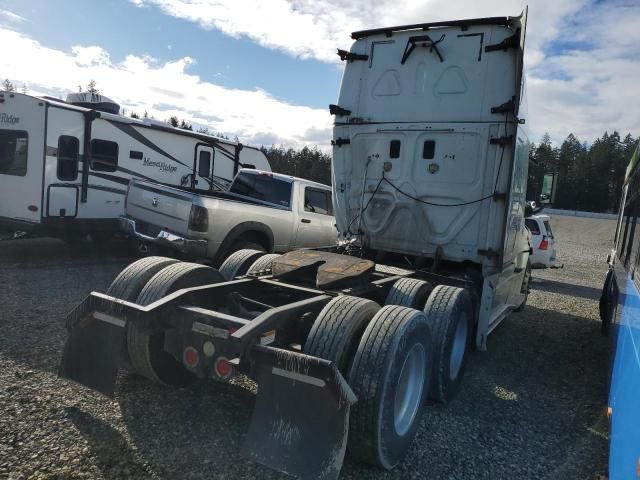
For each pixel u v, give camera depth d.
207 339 3.29
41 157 9.29
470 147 5.49
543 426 4.20
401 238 5.95
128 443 3.25
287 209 9.17
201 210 7.46
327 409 2.72
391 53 5.92
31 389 3.84
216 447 3.30
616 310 4.72
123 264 9.61
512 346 6.68
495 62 5.36
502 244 5.39
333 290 4.19
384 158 5.98
